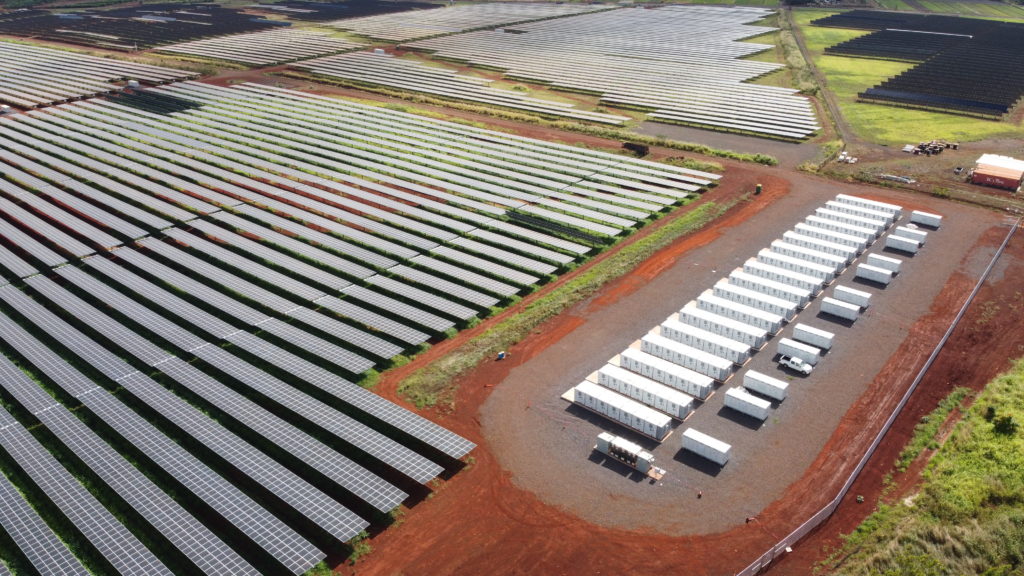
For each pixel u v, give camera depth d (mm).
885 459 47156
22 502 43125
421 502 44312
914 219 82812
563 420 51250
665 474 46219
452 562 40219
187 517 41938
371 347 58344
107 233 81688
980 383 54531
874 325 62469
